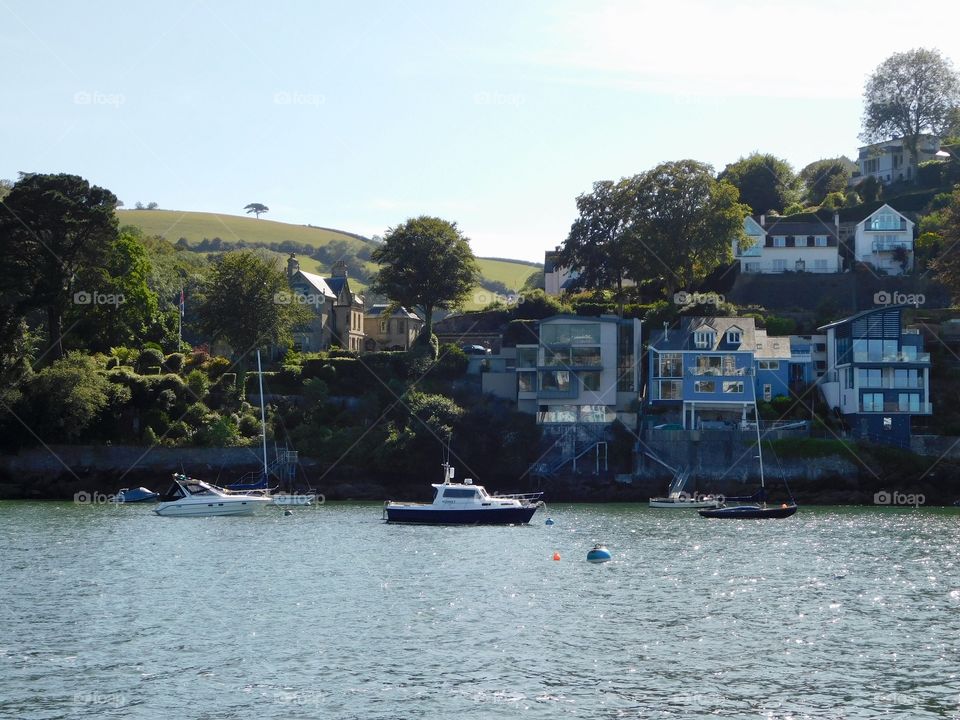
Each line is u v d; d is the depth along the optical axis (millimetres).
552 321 148375
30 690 45094
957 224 154500
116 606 61062
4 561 77125
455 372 154000
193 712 42688
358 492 134500
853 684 46375
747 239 172625
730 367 145250
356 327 189125
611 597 64500
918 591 66688
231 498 113062
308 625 56500
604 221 167750
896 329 141500
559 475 136500
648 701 44188
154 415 140500
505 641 53250
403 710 43000
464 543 89312
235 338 150625
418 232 162500
